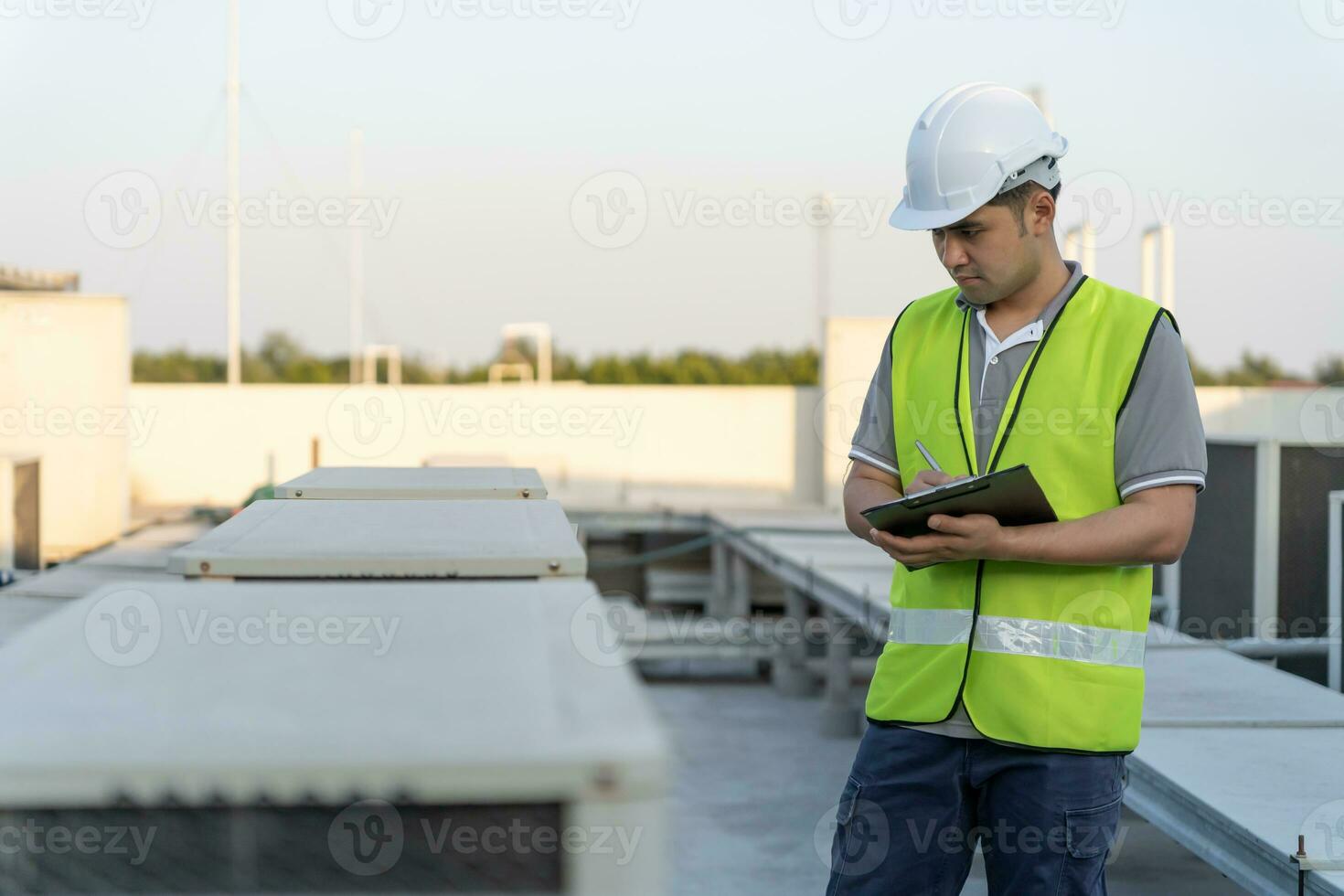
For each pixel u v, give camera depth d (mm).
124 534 7363
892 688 2016
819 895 4133
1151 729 3242
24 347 7387
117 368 7441
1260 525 5227
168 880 750
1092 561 1787
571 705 838
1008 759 1882
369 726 789
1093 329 1920
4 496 5699
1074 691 1854
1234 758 2953
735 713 7180
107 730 782
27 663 961
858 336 9203
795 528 8367
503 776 731
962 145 1914
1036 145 1909
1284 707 3490
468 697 860
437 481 2654
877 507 1826
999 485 1731
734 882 4277
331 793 736
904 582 2053
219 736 767
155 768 728
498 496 2502
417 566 1530
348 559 1526
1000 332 1985
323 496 2457
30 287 8203
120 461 7457
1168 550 1800
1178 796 2729
